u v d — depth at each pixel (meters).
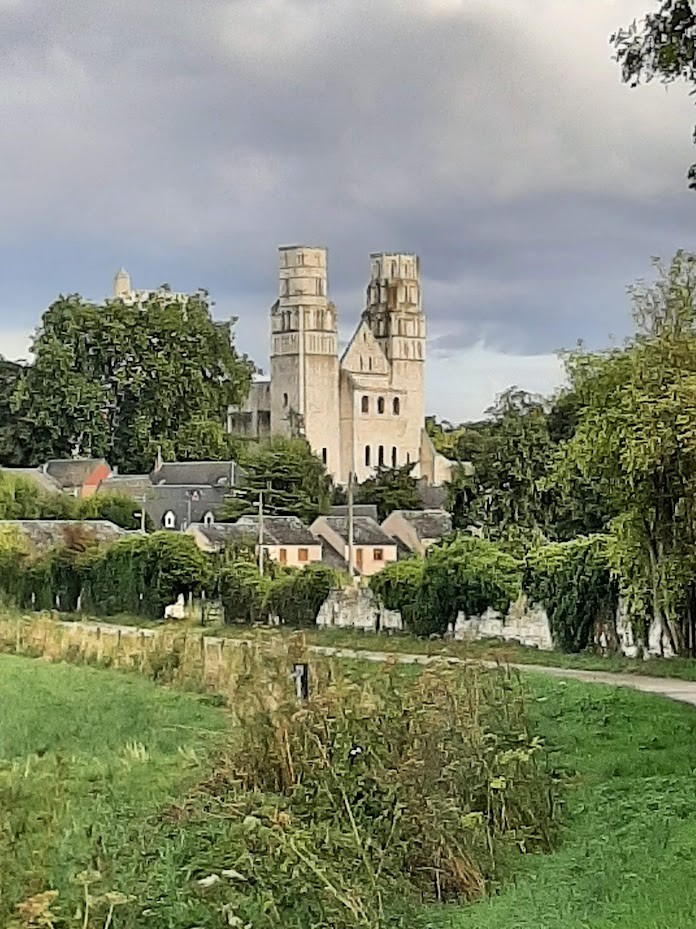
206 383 152.12
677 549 42.38
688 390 41.16
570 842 16.61
